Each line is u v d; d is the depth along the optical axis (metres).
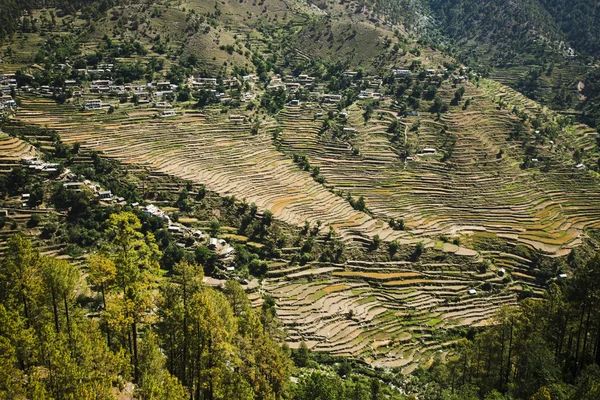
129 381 64.50
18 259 64.44
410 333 132.88
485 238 174.12
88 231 136.75
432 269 155.50
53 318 67.00
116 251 65.75
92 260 64.69
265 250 148.50
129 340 66.31
